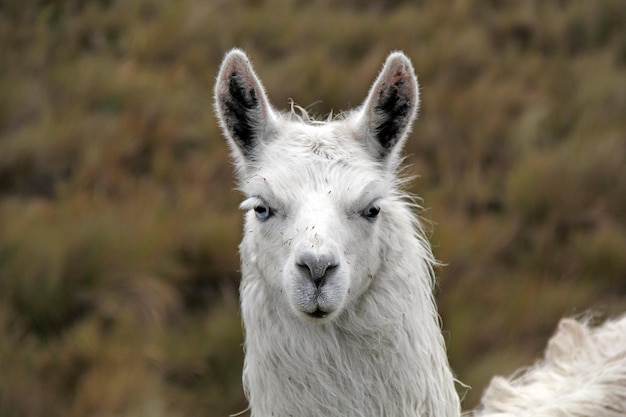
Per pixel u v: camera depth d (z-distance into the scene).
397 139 14.70
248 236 14.46
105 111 38.19
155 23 42.66
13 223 31.44
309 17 44.09
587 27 44.06
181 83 39.19
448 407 14.21
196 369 27.84
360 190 13.66
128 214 32.22
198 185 34.12
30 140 35.47
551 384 16.23
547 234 32.91
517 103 39.12
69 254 29.80
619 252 32.19
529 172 34.88
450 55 41.41
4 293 29.11
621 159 36.06
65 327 28.98
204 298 30.64
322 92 38.12
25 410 25.94
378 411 13.59
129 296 29.53
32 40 41.28
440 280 30.31
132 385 26.34
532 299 29.77
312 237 13.01
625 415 14.91
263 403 14.01
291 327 13.66
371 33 43.00
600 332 17.80
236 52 14.66
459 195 34.69
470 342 28.22
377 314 13.63
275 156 14.30
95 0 44.81
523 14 44.69
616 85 40.03
